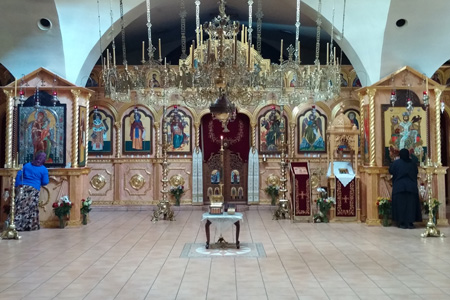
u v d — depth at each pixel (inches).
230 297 269.9
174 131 685.3
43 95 534.6
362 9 528.7
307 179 562.3
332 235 469.7
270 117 684.1
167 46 799.1
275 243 428.8
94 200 682.8
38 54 534.6
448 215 629.9
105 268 339.0
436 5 484.4
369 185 537.3
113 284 298.0
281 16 649.6
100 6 528.7
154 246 417.1
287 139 684.7
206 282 301.1
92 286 293.7
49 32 514.6
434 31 518.3
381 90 545.0
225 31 371.9
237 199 692.1
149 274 321.4
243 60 378.9
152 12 601.9
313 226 528.1
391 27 513.7
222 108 380.2
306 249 402.0
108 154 685.9
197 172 679.7
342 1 533.6
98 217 608.7
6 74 674.8
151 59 392.5
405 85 544.7
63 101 537.3
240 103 399.9
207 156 690.8
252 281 302.8
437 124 543.5
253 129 682.2
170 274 321.1
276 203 674.2
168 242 435.8
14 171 464.4
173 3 592.1
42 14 496.1
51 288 289.7
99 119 684.7
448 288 286.8
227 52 372.5
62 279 310.3
